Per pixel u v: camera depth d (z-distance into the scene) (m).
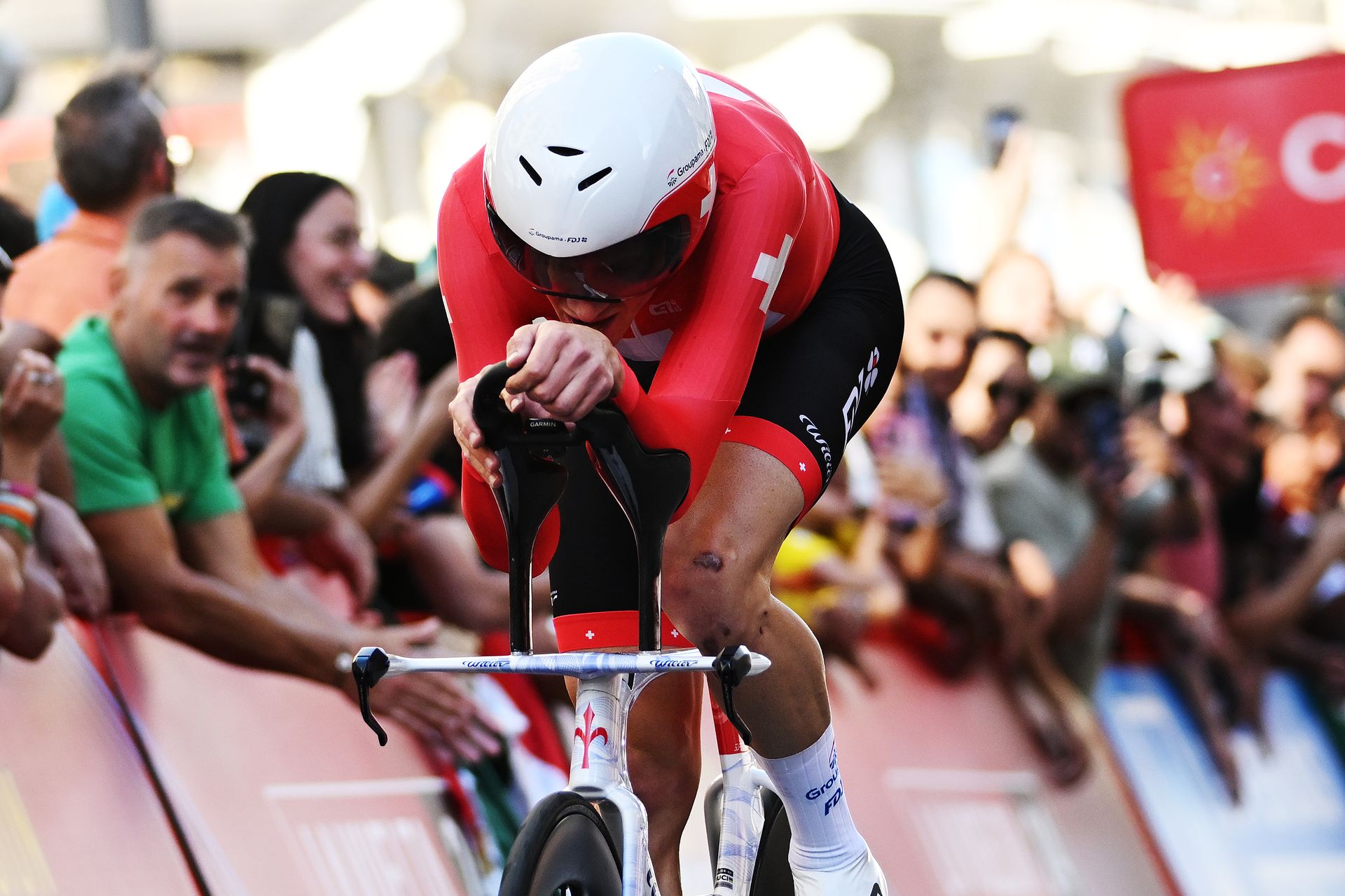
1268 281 19.44
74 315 10.92
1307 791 20.52
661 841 8.16
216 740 10.39
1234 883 18.64
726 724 8.48
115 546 10.34
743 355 6.92
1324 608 22.08
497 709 12.39
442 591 12.77
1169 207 19.80
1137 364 20.91
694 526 7.21
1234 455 20.89
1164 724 18.94
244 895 9.94
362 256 12.66
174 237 10.45
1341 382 22.75
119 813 9.52
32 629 9.36
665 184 6.37
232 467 11.70
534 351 6.02
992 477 17.25
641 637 6.46
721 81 7.87
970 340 17.50
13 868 8.74
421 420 12.50
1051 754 17.20
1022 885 16.16
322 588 11.99
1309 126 19.23
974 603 16.59
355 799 10.98
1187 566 19.80
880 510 16.12
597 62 6.44
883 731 15.58
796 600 15.16
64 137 11.14
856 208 8.60
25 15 20.53
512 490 6.43
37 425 9.30
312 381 12.28
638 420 6.40
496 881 11.72
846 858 8.00
